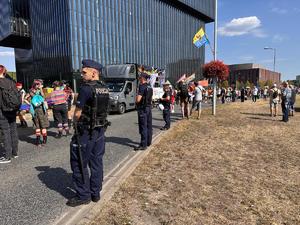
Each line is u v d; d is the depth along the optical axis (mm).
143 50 64562
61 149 8070
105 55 51656
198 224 3832
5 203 4387
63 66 46312
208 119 15281
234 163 6703
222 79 18562
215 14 17594
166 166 6305
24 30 53656
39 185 5145
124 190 4844
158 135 10234
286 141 9383
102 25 51000
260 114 18422
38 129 8594
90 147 4168
